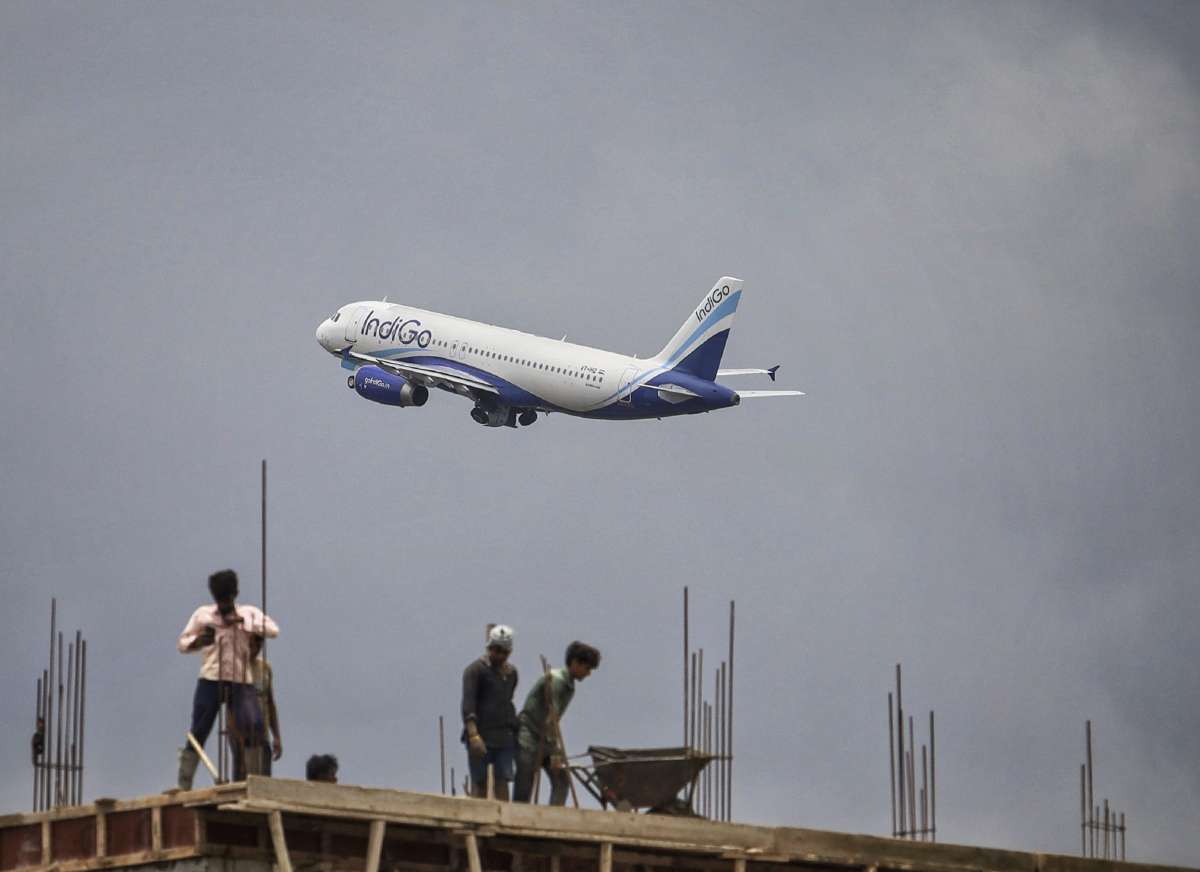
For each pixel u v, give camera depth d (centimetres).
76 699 10900
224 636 9731
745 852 11000
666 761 11300
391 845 10256
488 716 10512
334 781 9975
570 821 10269
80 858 9950
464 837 10150
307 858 9938
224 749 9888
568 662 10881
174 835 9644
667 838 10706
